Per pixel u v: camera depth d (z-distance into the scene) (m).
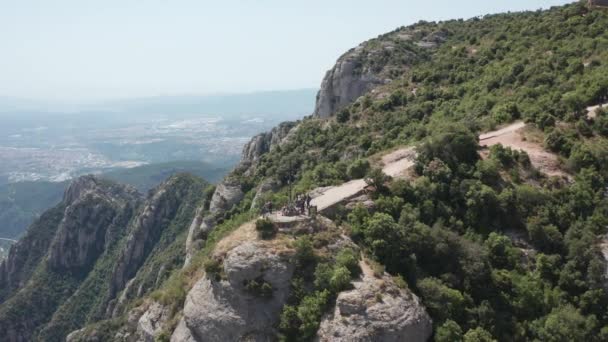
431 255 51.12
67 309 193.25
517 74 91.69
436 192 58.09
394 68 136.50
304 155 107.25
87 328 134.25
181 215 195.75
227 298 46.38
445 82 112.69
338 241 50.16
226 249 49.22
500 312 47.97
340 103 147.25
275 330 44.38
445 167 59.94
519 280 50.53
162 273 142.38
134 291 155.38
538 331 46.69
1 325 185.12
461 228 55.81
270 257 46.84
